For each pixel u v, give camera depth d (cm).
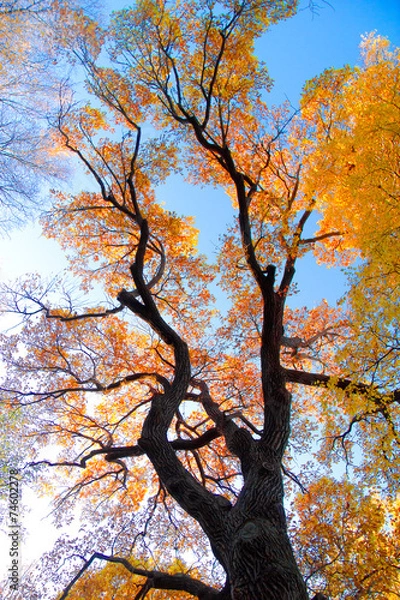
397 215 696
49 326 964
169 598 741
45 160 878
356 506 706
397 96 793
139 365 1033
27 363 953
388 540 718
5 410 872
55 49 838
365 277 652
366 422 771
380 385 661
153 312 761
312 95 987
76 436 980
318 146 1014
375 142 756
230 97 889
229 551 495
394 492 733
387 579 655
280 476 585
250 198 823
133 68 877
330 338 1084
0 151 820
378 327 636
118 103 873
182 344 754
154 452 620
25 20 799
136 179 982
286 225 825
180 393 709
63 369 927
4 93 820
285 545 491
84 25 830
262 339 710
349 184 758
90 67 862
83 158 883
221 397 1070
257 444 635
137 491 1012
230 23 795
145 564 770
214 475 1044
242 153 1072
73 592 711
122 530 834
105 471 1017
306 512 758
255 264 726
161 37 853
